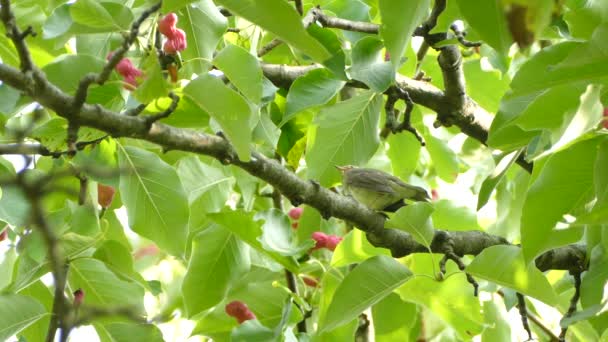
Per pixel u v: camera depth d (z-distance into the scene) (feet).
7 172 26.96
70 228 28.32
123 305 29.94
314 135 32.55
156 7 21.07
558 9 15.55
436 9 25.81
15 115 29.40
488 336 33.68
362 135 31.91
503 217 36.55
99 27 23.73
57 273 14.70
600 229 27.20
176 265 49.37
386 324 32.35
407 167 41.01
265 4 20.49
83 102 21.59
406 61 33.22
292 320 31.19
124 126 22.71
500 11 17.98
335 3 33.37
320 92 29.89
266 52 31.83
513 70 37.17
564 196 22.61
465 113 35.17
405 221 26.78
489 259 26.50
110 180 27.30
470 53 43.09
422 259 29.68
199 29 27.68
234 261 32.19
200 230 34.50
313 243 29.30
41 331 30.71
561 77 19.89
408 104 31.55
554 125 22.61
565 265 30.40
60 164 27.45
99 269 29.78
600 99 21.71
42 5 32.40
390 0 19.63
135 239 46.06
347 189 35.17
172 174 27.76
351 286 26.68
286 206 41.81
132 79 25.38
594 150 22.21
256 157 25.94
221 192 33.17
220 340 34.22
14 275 31.50
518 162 33.45
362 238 30.37
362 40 29.09
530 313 35.86
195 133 24.71
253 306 34.19
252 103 27.14
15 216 26.76
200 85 22.82
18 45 20.26
